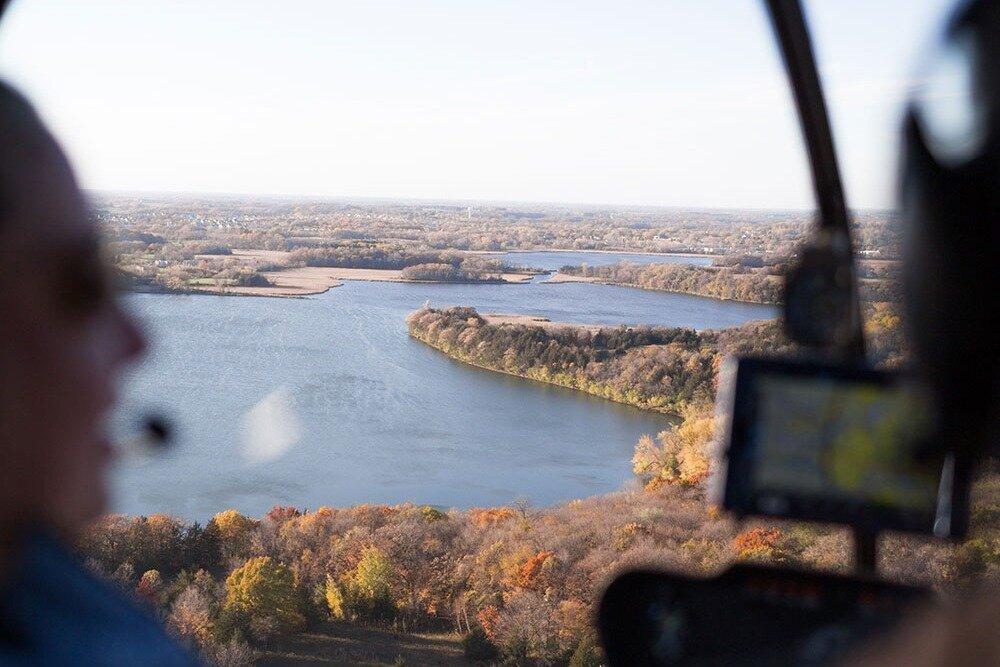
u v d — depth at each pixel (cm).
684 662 80
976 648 35
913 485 88
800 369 103
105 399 78
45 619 77
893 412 94
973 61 40
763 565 83
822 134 209
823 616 79
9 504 73
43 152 75
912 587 75
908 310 43
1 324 72
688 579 85
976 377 41
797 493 100
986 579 37
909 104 42
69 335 75
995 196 40
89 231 78
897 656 37
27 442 73
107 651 80
